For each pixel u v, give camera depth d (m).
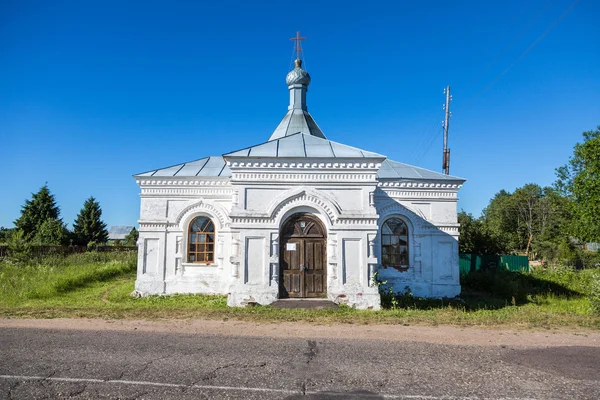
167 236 16.92
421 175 17.94
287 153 14.54
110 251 33.38
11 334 8.88
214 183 17.06
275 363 6.96
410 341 8.70
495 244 28.30
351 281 13.46
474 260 26.52
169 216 17.02
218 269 16.72
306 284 13.75
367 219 13.71
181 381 6.05
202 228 17.19
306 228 13.98
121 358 7.12
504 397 5.67
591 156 31.95
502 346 8.34
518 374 6.57
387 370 6.69
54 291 16.16
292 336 9.02
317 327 10.03
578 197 33.88
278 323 10.45
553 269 24.75
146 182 17.08
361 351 7.81
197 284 16.59
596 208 31.16
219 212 16.98
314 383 6.05
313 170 14.05
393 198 17.14
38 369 6.51
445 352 7.82
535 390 5.93
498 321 10.95
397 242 17.09
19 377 6.16
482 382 6.20
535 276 22.09
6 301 13.90
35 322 10.23
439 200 17.23
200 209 17.00
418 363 7.09
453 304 15.46
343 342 8.52
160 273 16.66
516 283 19.42
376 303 13.29
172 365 6.76
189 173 17.88
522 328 10.13
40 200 50.97
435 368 6.82
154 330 9.42
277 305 13.02
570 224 36.31
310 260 13.85
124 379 6.11
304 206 13.88
